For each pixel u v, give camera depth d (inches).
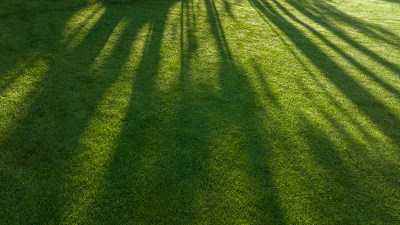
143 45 221.5
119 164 110.7
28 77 160.2
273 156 121.6
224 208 97.0
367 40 285.1
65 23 240.2
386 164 122.2
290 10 378.9
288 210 98.3
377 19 368.8
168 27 266.2
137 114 140.6
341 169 117.6
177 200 98.2
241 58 216.2
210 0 378.6
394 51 259.3
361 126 146.8
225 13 333.1
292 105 160.4
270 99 164.6
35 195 95.3
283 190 105.7
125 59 195.8
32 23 229.5
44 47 197.2
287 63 215.2
